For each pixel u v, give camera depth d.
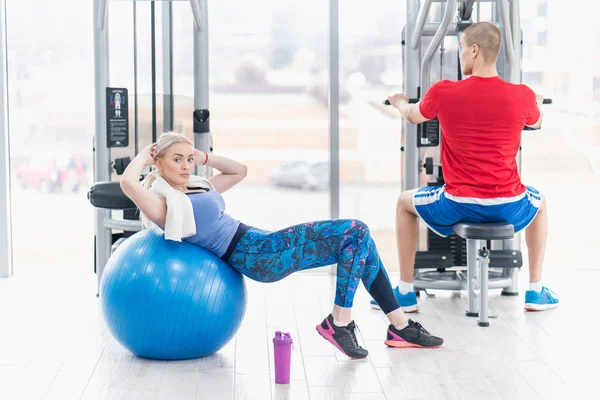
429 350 3.59
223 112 5.22
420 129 4.53
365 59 5.18
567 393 3.04
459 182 4.00
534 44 5.27
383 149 5.23
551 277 5.14
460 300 4.57
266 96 5.22
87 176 5.27
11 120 5.19
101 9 4.37
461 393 3.04
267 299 4.56
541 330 3.90
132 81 4.56
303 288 4.83
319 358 3.48
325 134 5.25
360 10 5.14
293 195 5.31
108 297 3.36
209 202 3.38
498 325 4.00
